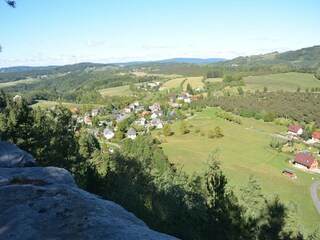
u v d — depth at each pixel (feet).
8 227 19.31
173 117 474.08
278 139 351.67
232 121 428.97
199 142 340.39
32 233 18.42
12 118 93.81
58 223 19.36
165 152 303.27
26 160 36.65
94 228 18.57
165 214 67.62
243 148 319.06
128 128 424.05
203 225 60.13
